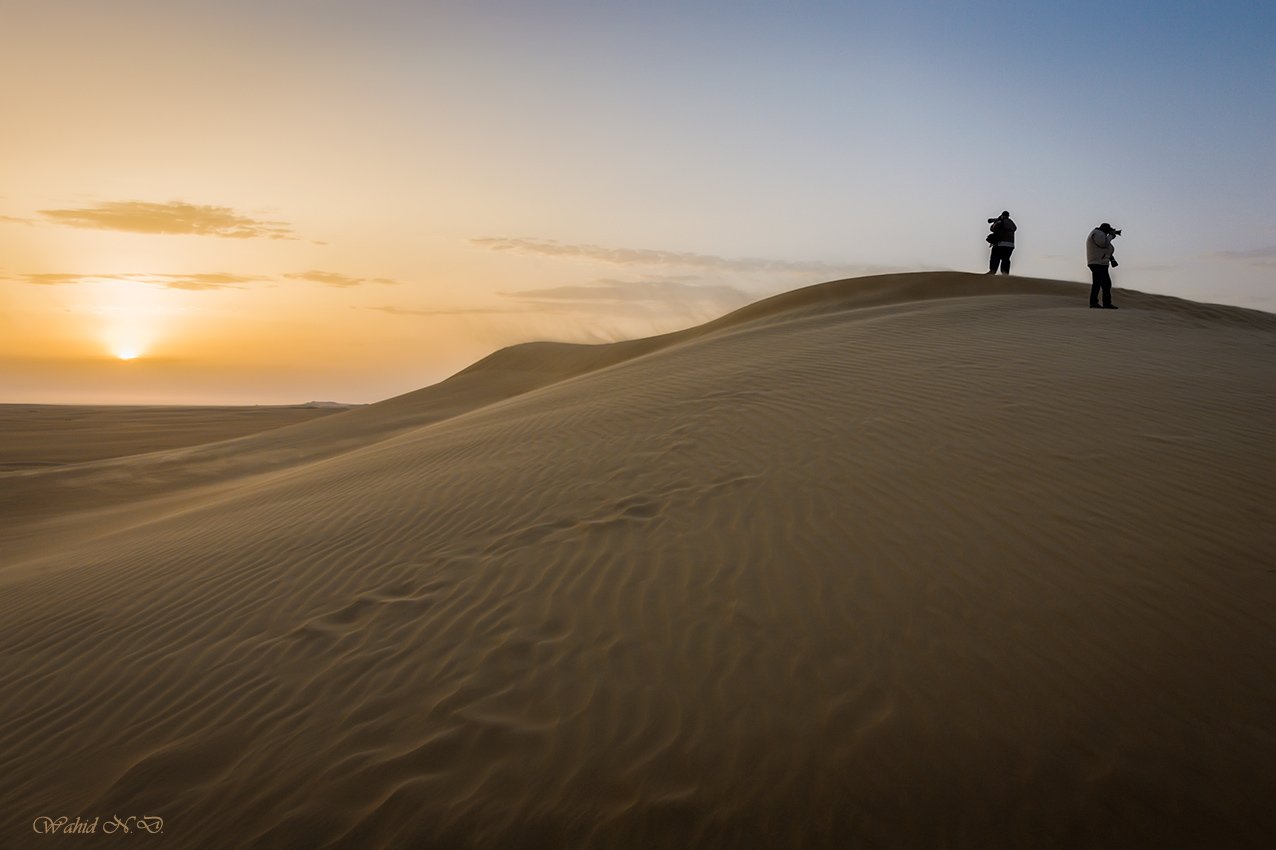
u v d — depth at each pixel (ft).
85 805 11.70
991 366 29.35
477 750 11.52
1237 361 29.12
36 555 34.81
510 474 26.18
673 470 22.53
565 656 13.65
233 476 70.13
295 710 13.39
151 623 18.56
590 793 10.45
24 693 15.66
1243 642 11.87
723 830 9.65
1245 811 9.27
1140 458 18.85
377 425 99.91
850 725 11.07
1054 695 11.23
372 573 19.35
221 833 10.68
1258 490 16.67
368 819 10.52
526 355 154.92
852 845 9.31
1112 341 33.73
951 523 16.48
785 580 15.14
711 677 12.51
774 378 31.89
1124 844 9.02
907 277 84.58
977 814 9.53
